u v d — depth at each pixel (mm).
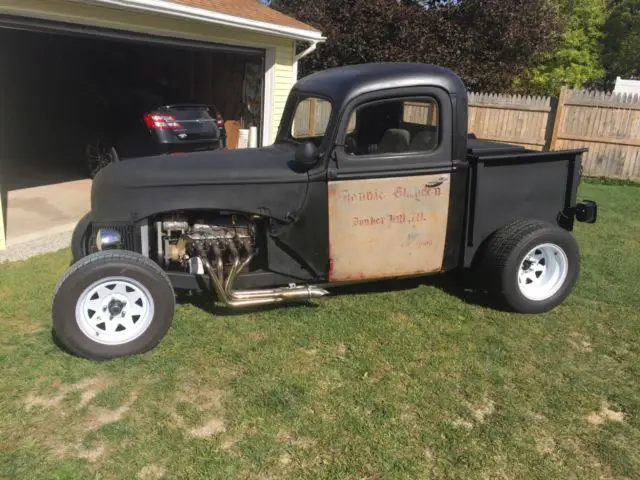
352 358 3729
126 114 9000
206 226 4012
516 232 4359
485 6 15898
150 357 3641
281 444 2861
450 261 4430
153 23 7410
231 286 3957
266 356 3715
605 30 32094
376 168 4000
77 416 3037
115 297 3566
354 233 4094
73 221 6867
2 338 3834
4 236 5707
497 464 2771
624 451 2891
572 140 12273
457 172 4199
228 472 2654
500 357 3812
